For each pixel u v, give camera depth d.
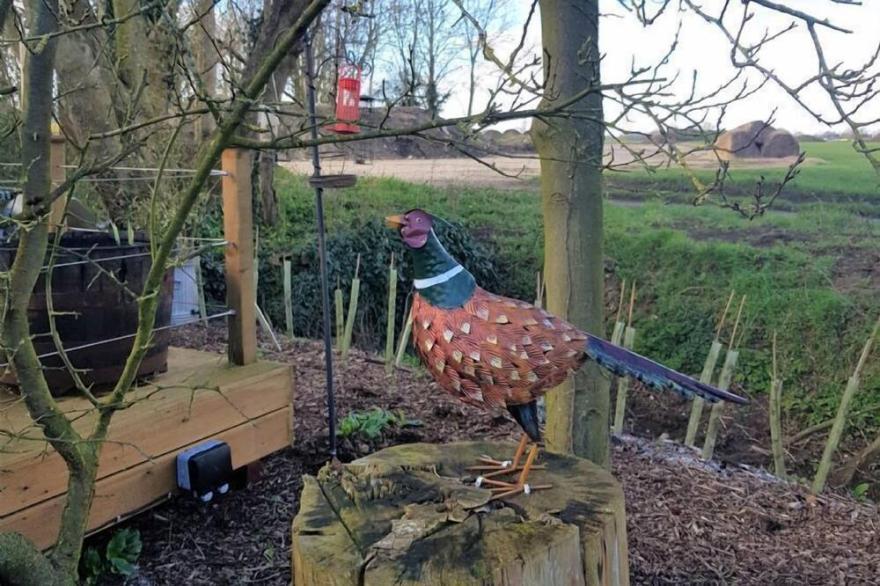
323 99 6.14
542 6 3.00
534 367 1.93
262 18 6.22
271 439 3.45
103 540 3.01
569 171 2.98
